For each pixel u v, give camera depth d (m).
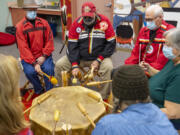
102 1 4.02
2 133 0.69
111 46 2.40
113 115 0.82
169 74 1.33
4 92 0.66
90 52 2.41
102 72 2.38
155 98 1.45
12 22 5.35
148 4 3.42
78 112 1.49
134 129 0.75
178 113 1.24
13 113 0.69
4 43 4.49
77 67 2.35
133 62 2.20
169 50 1.31
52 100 1.65
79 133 1.35
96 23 2.33
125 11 3.71
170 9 3.26
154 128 0.76
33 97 2.58
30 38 2.41
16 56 3.91
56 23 5.21
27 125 0.75
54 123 1.38
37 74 2.42
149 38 2.05
